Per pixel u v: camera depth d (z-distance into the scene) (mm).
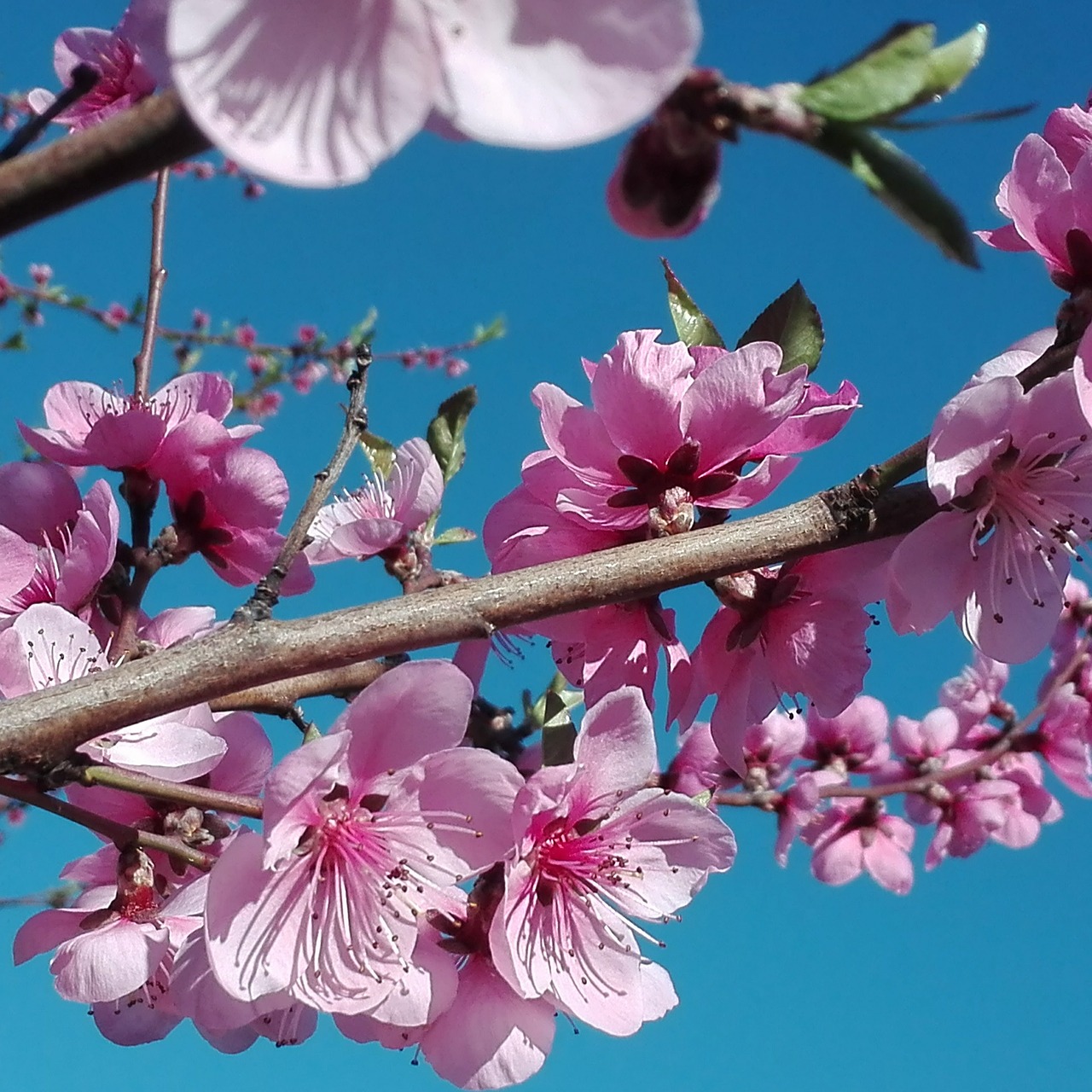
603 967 349
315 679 386
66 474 385
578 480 365
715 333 370
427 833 339
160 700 323
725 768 451
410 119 280
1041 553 353
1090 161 348
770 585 363
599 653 368
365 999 334
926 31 286
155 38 289
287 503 388
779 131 288
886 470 344
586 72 271
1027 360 352
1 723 320
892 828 619
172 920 360
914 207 285
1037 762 626
